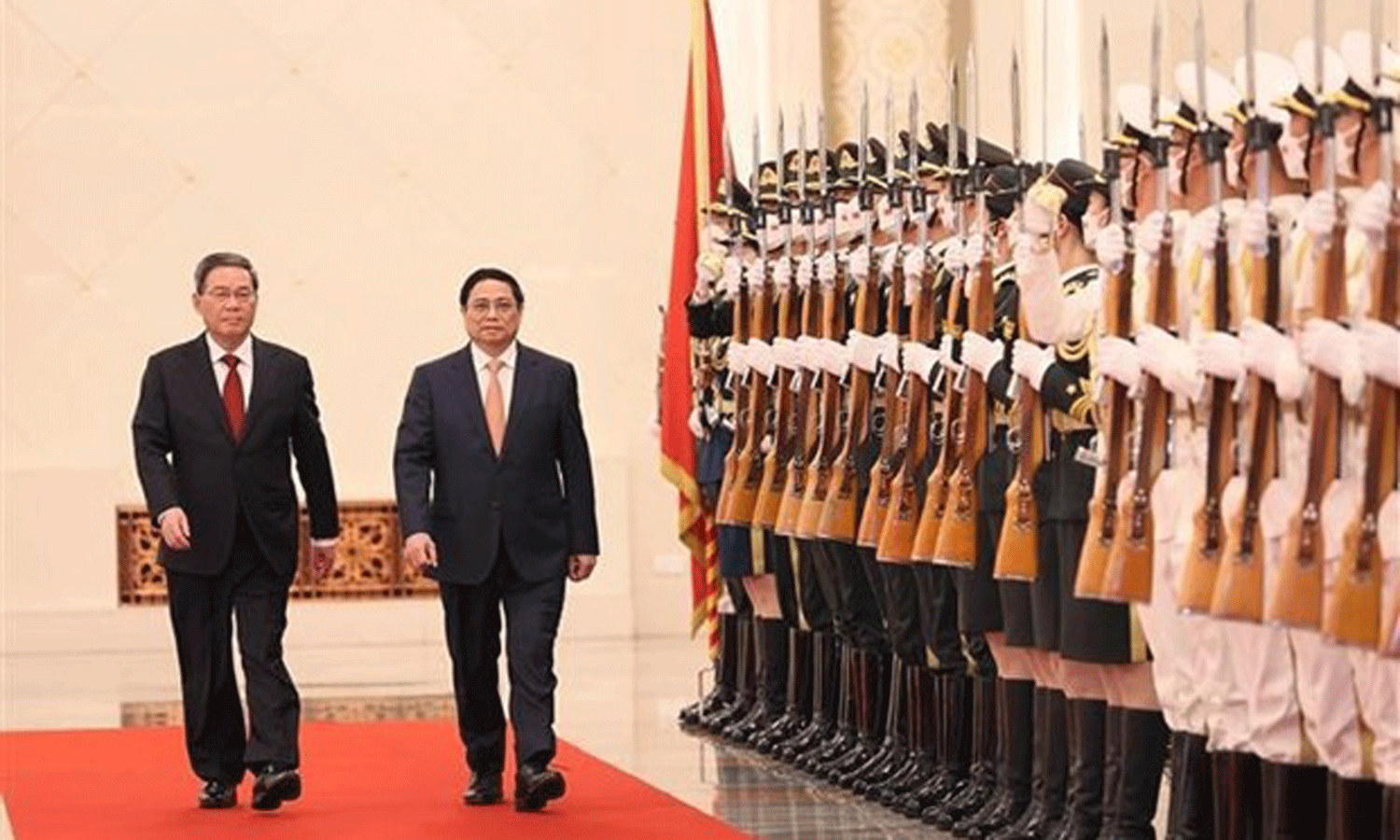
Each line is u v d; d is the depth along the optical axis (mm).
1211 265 9406
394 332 26000
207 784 13852
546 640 13547
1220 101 9781
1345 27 14922
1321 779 9492
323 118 26000
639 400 26000
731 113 22625
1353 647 8648
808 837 12453
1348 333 8695
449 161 26125
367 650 24969
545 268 26156
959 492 11750
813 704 15398
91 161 25672
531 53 26250
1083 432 10766
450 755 16031
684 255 17547
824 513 13469
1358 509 8633
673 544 25844
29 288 25516
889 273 12930
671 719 18094
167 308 25719
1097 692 11062
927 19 21875
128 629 25109
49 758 16250
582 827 12922
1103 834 10938
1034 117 19203
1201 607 9305
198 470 13562
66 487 25125
